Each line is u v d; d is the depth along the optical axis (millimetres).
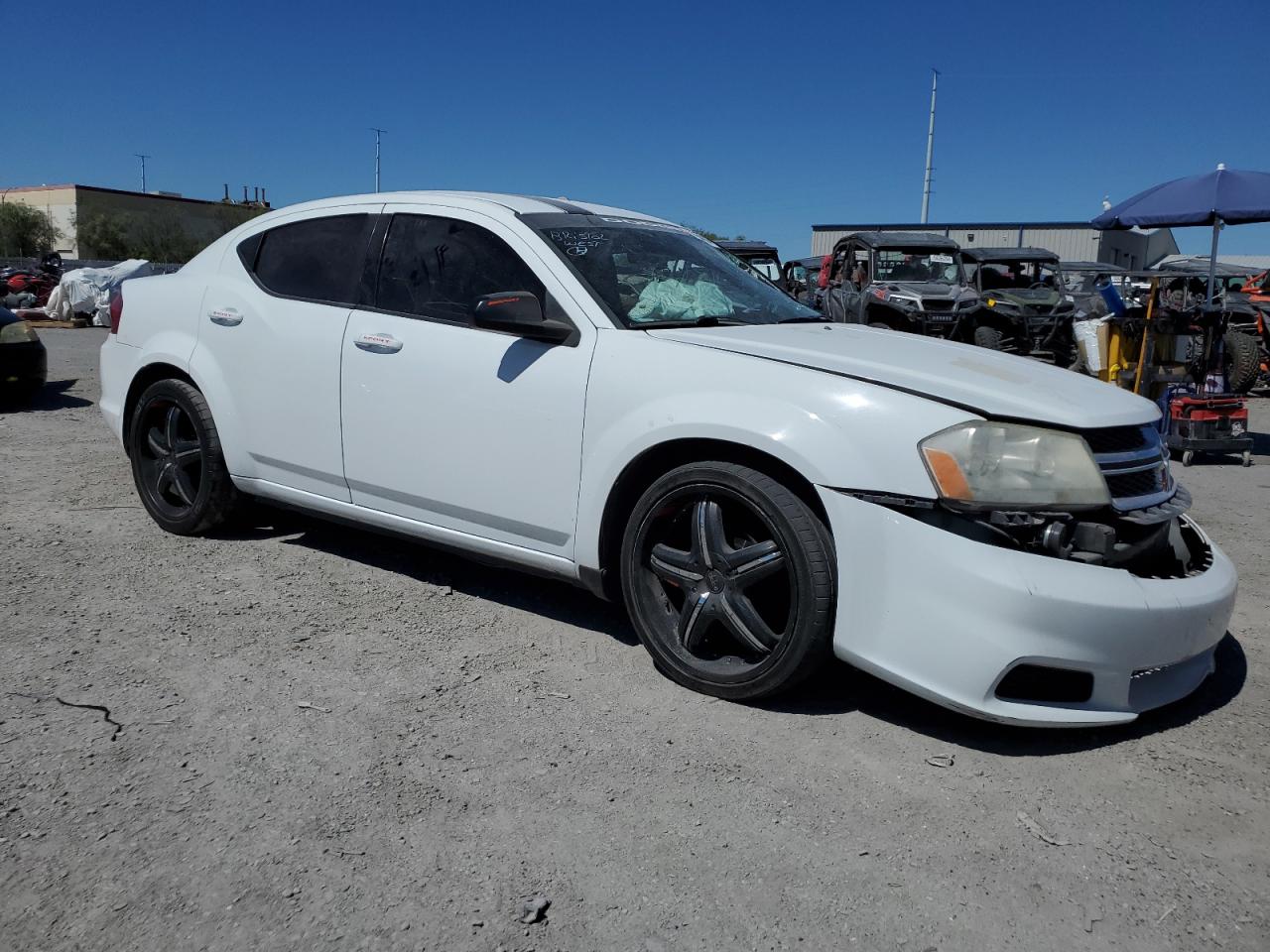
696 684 3154
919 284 15688
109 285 19219
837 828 2438
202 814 2400
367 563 4375
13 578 4004
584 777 2633
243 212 62219
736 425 2945
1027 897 2191
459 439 3570
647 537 3225
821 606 2865
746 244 20031
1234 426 7969
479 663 3350
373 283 3928
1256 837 2441
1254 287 15164
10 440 6969
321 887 2150
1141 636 2721
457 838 2346
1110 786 2666
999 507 2699
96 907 2059
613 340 3291
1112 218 8703
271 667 3252
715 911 2117
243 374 4211
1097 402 2982
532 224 3674
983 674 2654
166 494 4695
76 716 2869
